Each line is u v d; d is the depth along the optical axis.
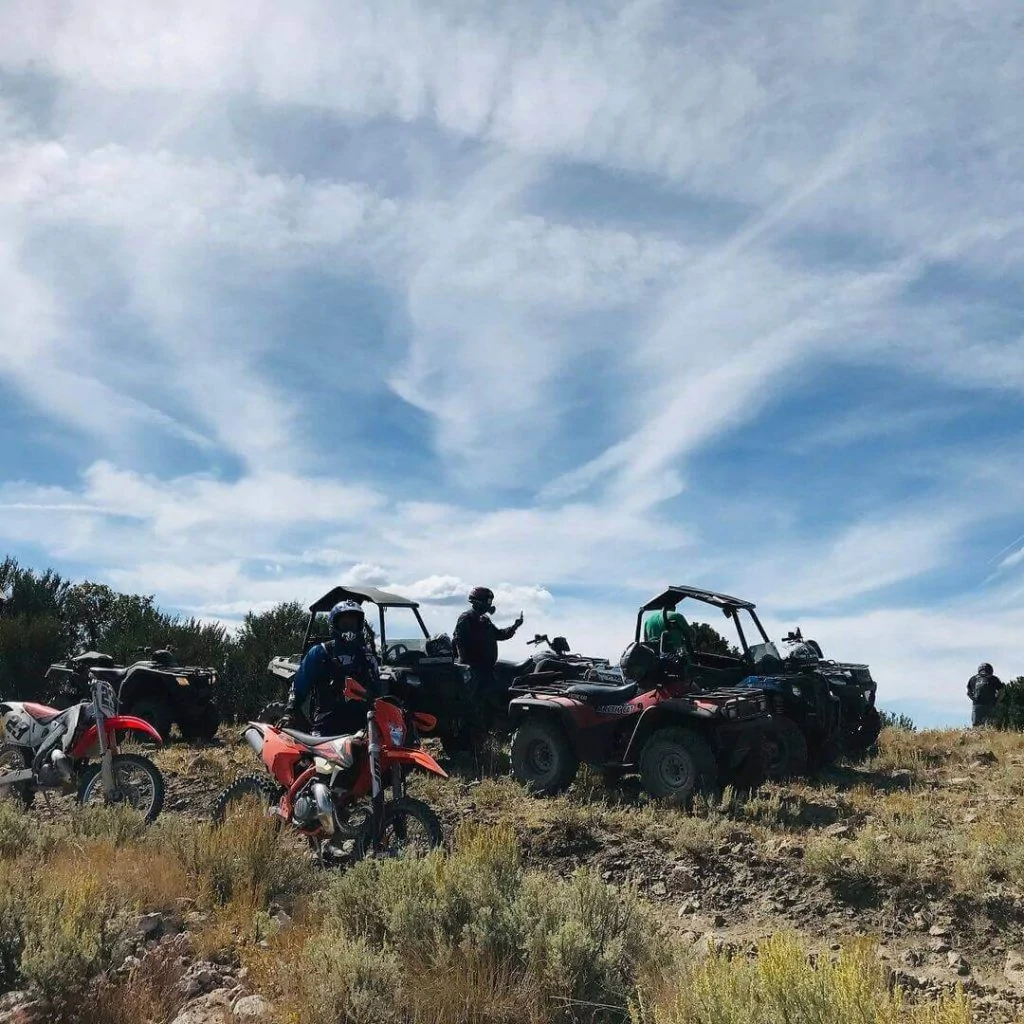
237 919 5.11
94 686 7.62
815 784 10.03
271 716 8.12
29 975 3.91
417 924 4.52
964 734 14.47
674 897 6.34
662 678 9.13
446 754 11.10
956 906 5.75
